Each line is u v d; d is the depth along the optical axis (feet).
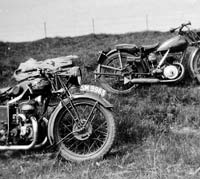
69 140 18.25
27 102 18.11
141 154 18.02
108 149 17.61
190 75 30.22
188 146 18.16
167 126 21.70
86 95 17.92
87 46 63.62
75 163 17.48
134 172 16.07
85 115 20.71
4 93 18.81
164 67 29.27
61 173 16.72
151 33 71.15
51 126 17.74
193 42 30.25
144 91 27.96
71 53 51.75
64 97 18.65
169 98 26.50
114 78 30.78
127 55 29.81
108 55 30.04
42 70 18.30
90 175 15.90
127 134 20.29
